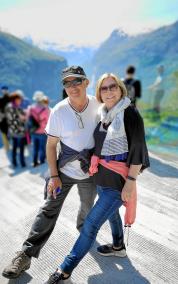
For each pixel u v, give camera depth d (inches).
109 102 82.7
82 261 105.1
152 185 163.0
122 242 104.6
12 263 96.8
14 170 232.4
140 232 120.4
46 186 98.0
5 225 139.9
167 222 127.4
